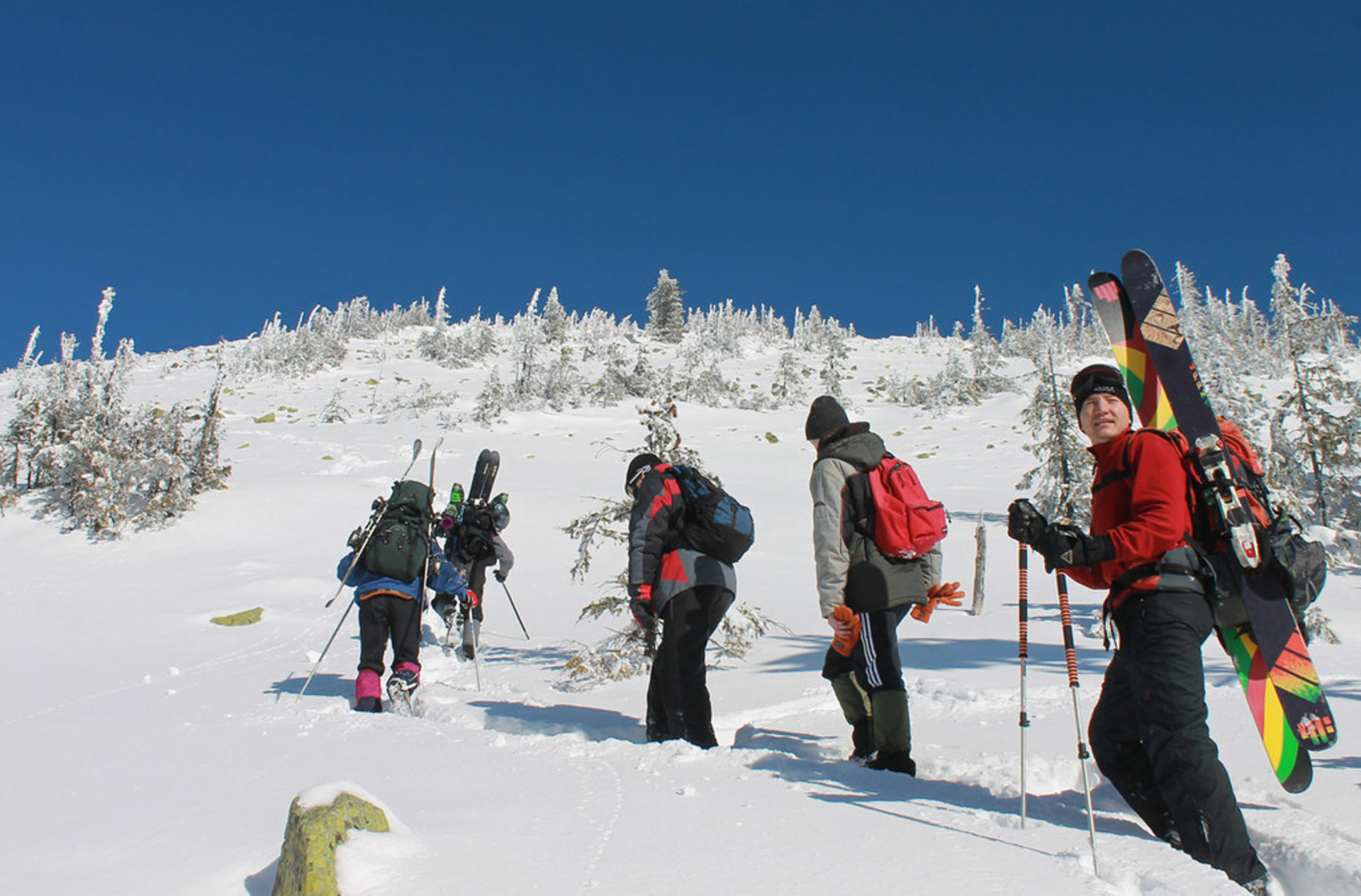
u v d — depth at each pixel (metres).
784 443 30.62
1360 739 3.84
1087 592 11.41
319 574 13.57
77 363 19.72
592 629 9.93
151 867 2.21
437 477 21.84
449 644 8.39
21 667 7.23
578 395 41.06
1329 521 16.66
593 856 2.17
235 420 33.38
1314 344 18.03
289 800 2.80
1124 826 2.81
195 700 5.45
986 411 38.38
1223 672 5.58
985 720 4.62
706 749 3.71
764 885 1.99
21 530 16.72
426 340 62.06
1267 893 2.39
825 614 3.66
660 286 75.06
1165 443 2.75
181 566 14.36
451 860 2.09
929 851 2.25
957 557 15.01
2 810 2.85
